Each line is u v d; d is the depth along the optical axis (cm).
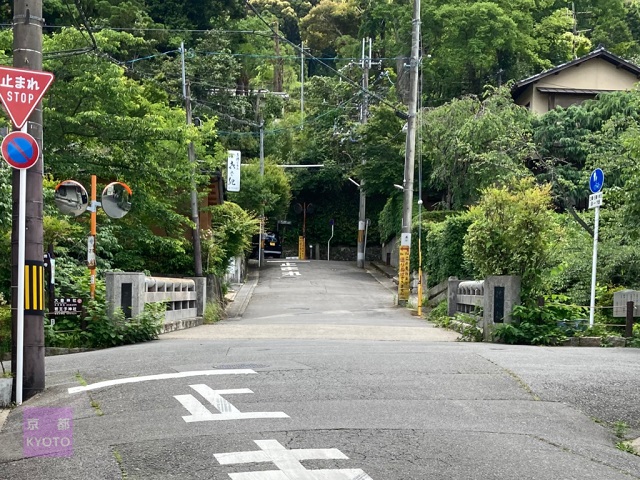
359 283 3600
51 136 1672
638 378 818
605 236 1659
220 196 2831
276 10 6712
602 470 529
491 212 1389
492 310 1329
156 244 2067
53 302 1262
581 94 3438
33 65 814
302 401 711
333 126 5025
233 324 1947
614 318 1397
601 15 5025
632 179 1513
